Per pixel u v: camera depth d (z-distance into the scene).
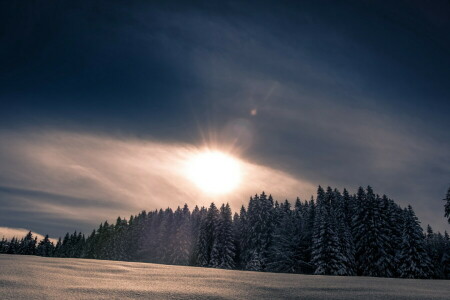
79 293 7.12
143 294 7.50
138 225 91.69
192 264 61.94
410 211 41.94
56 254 112.94
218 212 62.94
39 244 107.50
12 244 100.38
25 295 6.39
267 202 57.84
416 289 10.95
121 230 97.25
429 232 56.88
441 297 8.66
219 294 8.07
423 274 37.72
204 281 11.60
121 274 12.93
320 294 8.71
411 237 40.44
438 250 50.28
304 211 63.12
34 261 16.38
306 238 44.66
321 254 38.78
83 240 120.81
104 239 104.62
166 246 74.12
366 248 41.56
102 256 94.19
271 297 7.89
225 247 55.38
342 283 12.55
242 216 70.25
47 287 7.66
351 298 8.06
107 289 8.05
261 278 14.15
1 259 15.82
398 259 40.50
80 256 113.69
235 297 7.68
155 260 73.94
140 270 16.20
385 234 43.59
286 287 10.26
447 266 46.94
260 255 50.12
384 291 9.88
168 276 13.26
